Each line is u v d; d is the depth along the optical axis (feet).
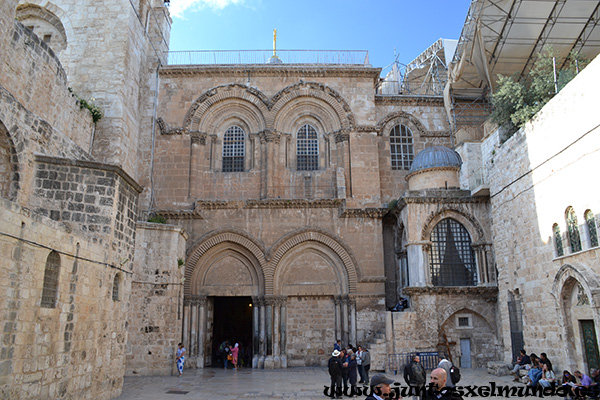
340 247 99.86
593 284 59.06
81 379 50.49
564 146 66.90
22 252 40.65
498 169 87.86
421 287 88.84
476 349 89.61
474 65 103.91
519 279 80.28
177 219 101.24
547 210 71.26
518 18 93.56
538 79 82.38
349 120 107.65
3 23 56.59
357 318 96.63
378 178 104.88
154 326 83.30
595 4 90.38
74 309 49.37
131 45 98.73
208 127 108.88
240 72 110.22
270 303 97.09
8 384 38.47
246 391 64.85
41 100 67.31
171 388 67.21
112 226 57.88
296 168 108.17
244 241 99.71
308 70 109.70
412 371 42.91
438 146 102.42
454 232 95.25
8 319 38.70
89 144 86.69
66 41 96.17
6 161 54.60
